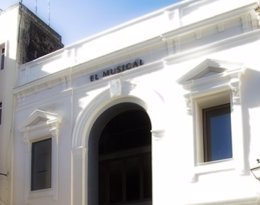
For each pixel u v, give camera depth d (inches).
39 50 1037.8
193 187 682.8
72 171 819.4
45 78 893.8
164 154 724.0
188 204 676.7
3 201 892.0
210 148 694.5
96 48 856.3
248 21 687.1
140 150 865.5
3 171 908.6
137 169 866.1
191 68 719.7
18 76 963.3
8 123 934.4
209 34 722.2
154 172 729.0
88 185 813.9
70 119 849.5
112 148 896.9
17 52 973.2
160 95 751.1
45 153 877.2
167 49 760.3
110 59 816.9
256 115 650.8
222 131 689.0
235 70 669.9
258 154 637.9
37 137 885.2
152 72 768.3
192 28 730.2
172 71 745.6
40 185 868.0
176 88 734.5
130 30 818.8
